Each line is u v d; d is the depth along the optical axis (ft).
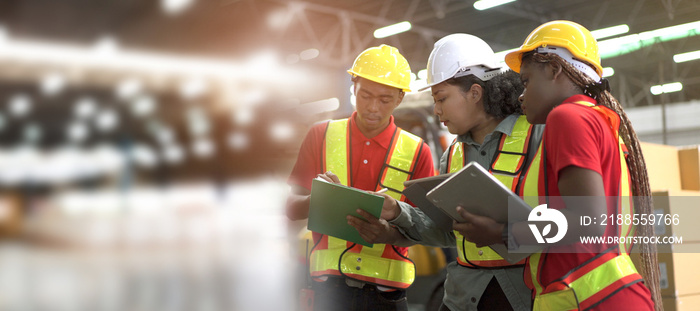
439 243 7.35
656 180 13.37
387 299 7.97
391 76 7.75
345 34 57.16
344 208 6.89
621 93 69.46
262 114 64.64
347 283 7.98
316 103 61.36
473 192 5.43
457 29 61.77
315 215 7.19
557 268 5.32
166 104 88.53
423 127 20.48
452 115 6.79
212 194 51.47
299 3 54.60
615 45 61.77
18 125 92.53
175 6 75.31
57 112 94.73
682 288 11.81
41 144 90.53
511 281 6.39
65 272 34.91
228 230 41.14
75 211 58.13
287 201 8.30
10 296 27.22
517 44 63.98
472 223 5.62
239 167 63.00
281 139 24.22
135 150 80.69
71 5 82.58
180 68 82.23
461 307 6.81
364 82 7.82
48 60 88.02
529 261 5.71
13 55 85.87
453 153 7.12
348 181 8.08
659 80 67.72
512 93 6.52
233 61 72.54
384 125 8.17
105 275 32.68
